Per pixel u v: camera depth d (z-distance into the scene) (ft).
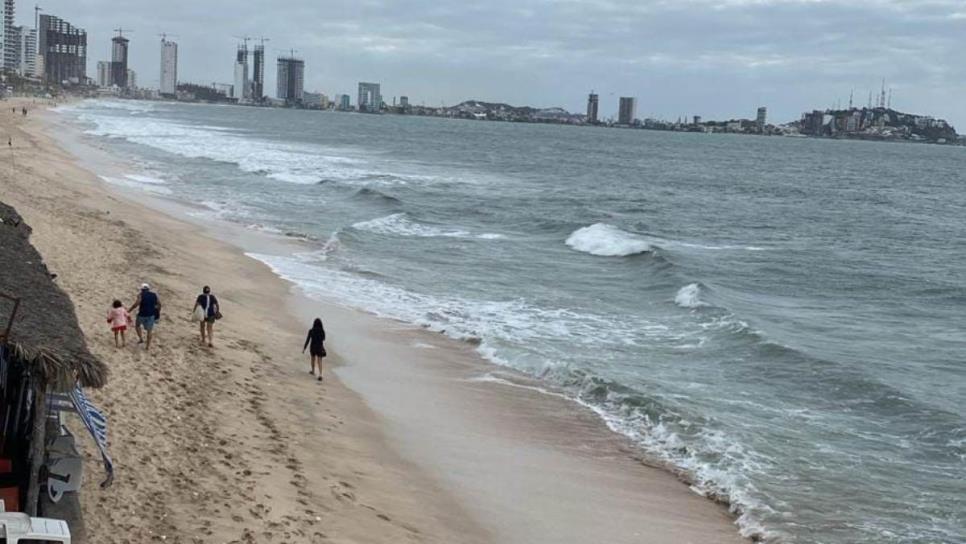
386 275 105.91
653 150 547.90
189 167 226.79
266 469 45.78
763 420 62.28
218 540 36.96
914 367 78.74
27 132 280.92
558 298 99.19
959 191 317.63
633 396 64.54
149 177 195.83
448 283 104.32
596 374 69.10
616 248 129.90
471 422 60.13
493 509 47.14
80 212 118.21
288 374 65.31
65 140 286.05
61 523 31.22
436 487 49.03
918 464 55.62
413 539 41.65
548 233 148.87
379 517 43.27
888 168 458.09
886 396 67.46
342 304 89.81
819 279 123.03
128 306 72.13
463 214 167.73
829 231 180.86
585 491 50.29
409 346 77.00
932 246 164.04
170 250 102.94
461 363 73.26
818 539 45.39
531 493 49.57
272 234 128.88
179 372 58.85
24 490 34.99
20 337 33.14
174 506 39.37
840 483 52.26
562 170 322.14
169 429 48.24
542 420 61.26
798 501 49.73
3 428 36.73
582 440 58.03
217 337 70.44
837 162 501.97
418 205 174.70
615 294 102.83
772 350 77.97
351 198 176.24
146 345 62.39
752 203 234.38
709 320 89.56
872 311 103.45
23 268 44.50
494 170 300.40
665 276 112.16
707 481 52.29
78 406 37.63
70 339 35.55
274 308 85.25
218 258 104.88
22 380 36.65
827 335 90.33
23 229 56.13
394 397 63.98
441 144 485.97
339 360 71.36
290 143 403.54
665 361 75.82
